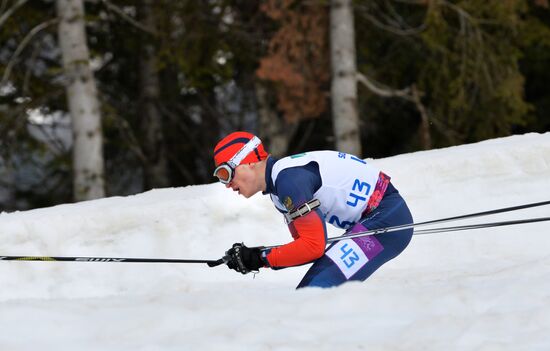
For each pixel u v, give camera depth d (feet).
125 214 67.36
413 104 173.37
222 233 68.03
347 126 138.31
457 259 65.10
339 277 40.75
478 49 148.05
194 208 68.69
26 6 141.79
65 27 127.03
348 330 31.63
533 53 172.14
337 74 138.72
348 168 42.06
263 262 40.22
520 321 31.71
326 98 161.89
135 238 66.54
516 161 74.38
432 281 49.70
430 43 146.41
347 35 138.00
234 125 193.67
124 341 30.27
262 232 68.44
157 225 67.26
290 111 149.38
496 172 73.82
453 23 153.69
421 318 33.06
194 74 155.33
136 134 181.27
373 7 153.69
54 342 30.22
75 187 129.08
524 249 65.46
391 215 42.63
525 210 70.08
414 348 29.66
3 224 65.26
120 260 44.83
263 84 160.15
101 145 129.49
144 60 176.45
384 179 43.78
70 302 36.19
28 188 179.22
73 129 128.88
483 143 84.28
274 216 69.51
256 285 62.18
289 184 39.63
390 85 166.50
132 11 165.27
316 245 39.11
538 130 182.09
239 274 65.82
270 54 148.15
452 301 34.88
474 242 66.85
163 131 196.95
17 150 156.87
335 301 34.50
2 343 30.04
